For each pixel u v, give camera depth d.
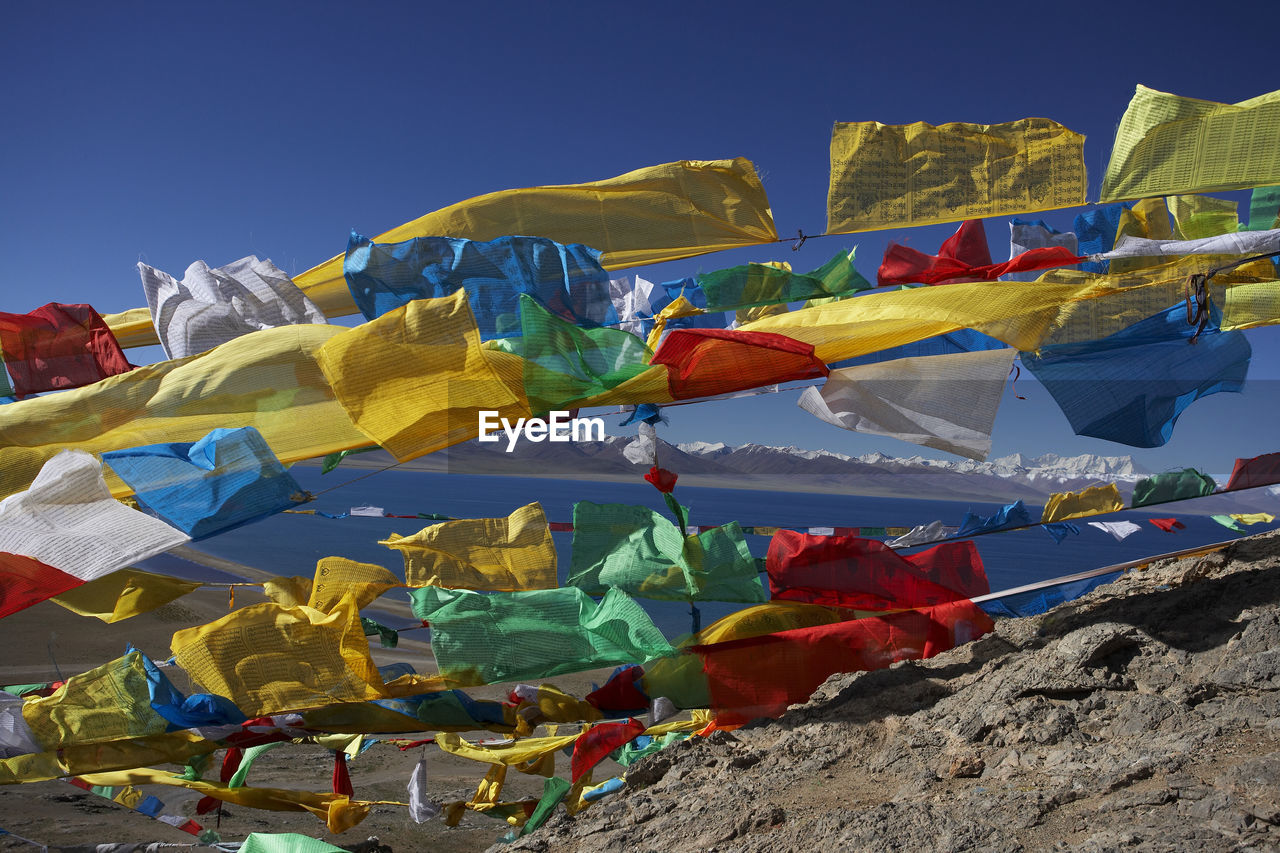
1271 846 1.82
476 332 3.06
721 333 3.10
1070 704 2.93
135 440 3.48
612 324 3.42
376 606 8.21
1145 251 3.18
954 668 3.53
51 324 3.83
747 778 3.17
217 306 3.55
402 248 3.36
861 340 3.55
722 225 3.58
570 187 3.66
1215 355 3.33
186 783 4.09
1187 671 2.93
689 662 3.67
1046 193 3.17
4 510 2.82
